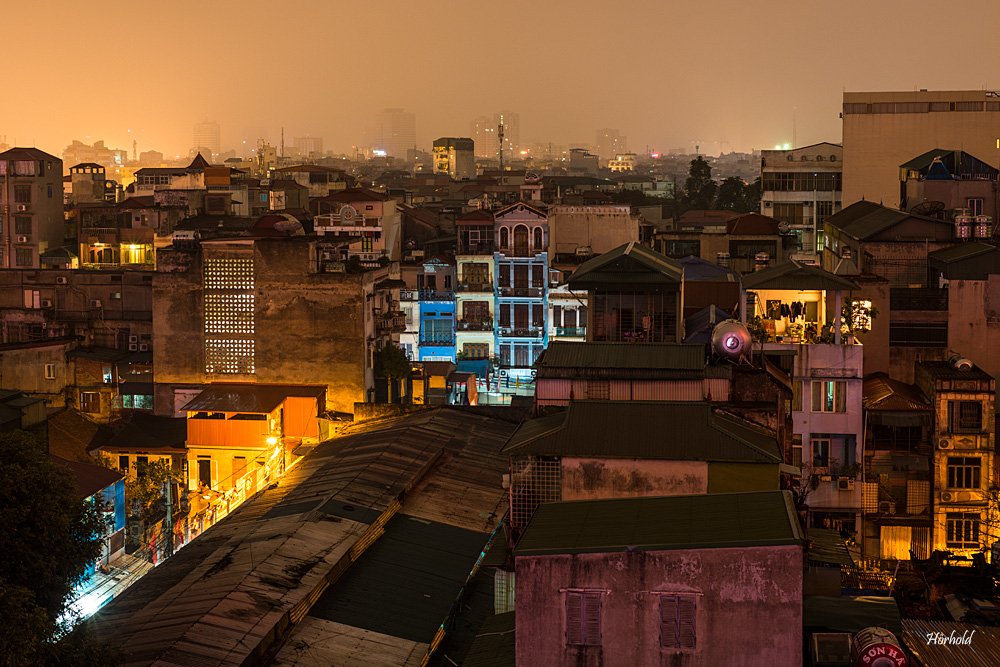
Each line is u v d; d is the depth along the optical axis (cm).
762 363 4934
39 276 8981
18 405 5659
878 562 5362
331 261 7788
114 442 7319
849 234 7581
